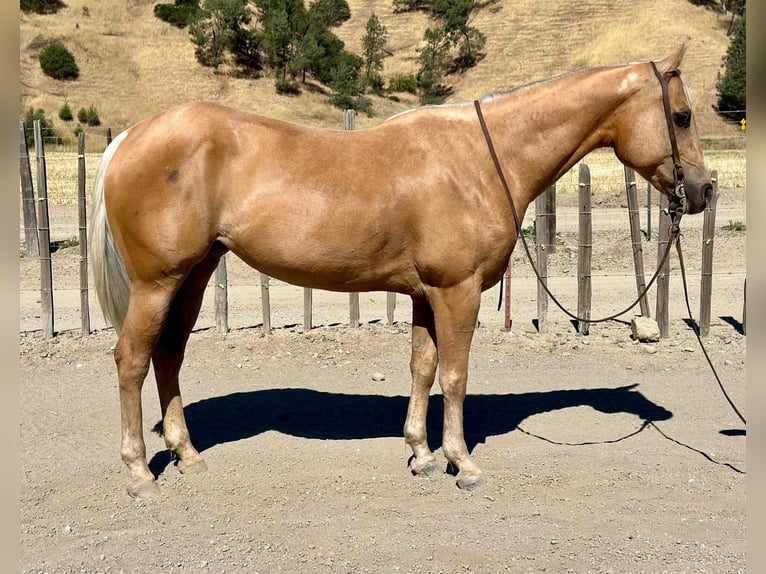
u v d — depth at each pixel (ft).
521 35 234.58
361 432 19.15
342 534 14.06
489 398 21.53
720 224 47.39
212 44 211.20
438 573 12.81
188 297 16.57
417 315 16.40
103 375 23.66
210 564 13.10
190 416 20.20
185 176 14.69
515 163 15.64
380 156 15.23
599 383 22.62
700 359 24.44
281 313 31.42
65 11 216.54
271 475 16.56
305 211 14.93
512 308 31.45
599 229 47.29
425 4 268.00
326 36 228.02
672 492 15.69
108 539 13.93
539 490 15.78
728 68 151.53
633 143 15.64
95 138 140.77
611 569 12.94
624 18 226.38
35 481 16.34
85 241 27.02
